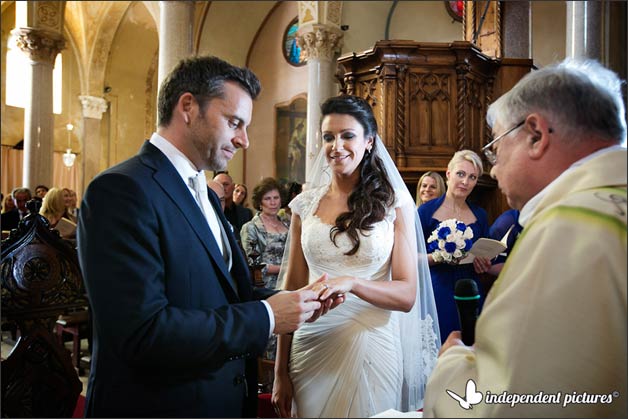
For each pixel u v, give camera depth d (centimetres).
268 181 416
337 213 194
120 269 123
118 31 1716
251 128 1608
